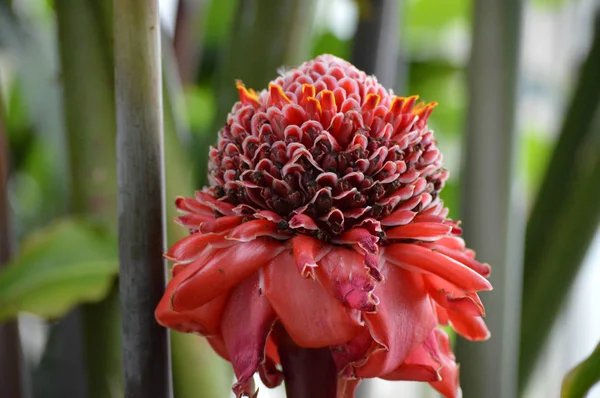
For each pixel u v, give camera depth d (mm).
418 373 357
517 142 481
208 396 448
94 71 481
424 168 367
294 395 365
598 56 527
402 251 353
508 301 475
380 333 341
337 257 346
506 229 476
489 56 478
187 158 506
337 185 352
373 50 516
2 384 488
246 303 352
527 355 518
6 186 494
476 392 473
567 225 520
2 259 492
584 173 519
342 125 356
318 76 375
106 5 480
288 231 351
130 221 375
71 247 477
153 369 381
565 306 521
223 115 508
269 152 358
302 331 343
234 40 507
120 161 374
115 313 502
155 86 372
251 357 343
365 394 524
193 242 357
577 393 403
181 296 344
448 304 354
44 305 472
